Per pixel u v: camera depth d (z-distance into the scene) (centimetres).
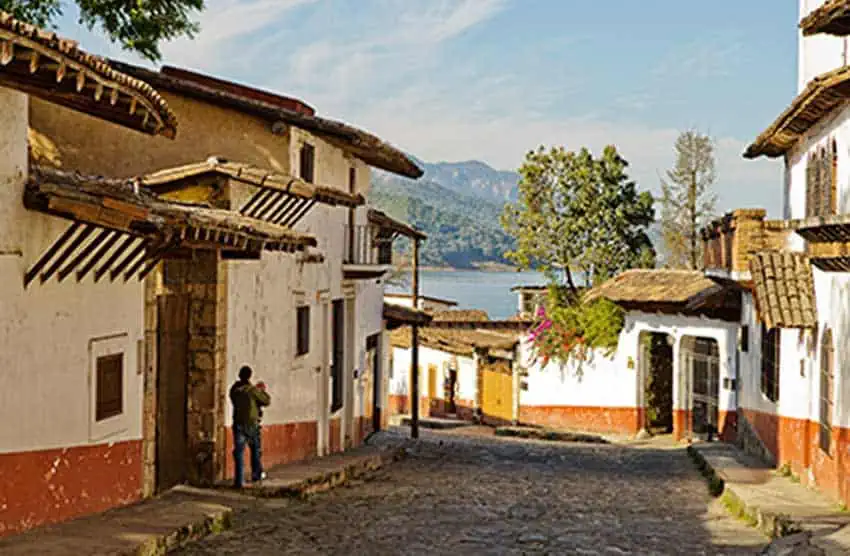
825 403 1516
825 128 1616
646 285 3045
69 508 1046
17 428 936
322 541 1167
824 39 1848
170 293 1428
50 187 924
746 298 2253
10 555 873
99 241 1026
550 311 3419
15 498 940
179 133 1777
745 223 2006
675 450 2641
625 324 3166
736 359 2592
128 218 975
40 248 959
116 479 1165
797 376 1719
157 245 1134
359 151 2144
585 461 2388
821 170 1642
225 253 1434
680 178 4091
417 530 1272
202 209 1327
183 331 1436
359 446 2384
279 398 1736
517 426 3434
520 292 4234
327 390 2058
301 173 1889
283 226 1641
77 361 1052
